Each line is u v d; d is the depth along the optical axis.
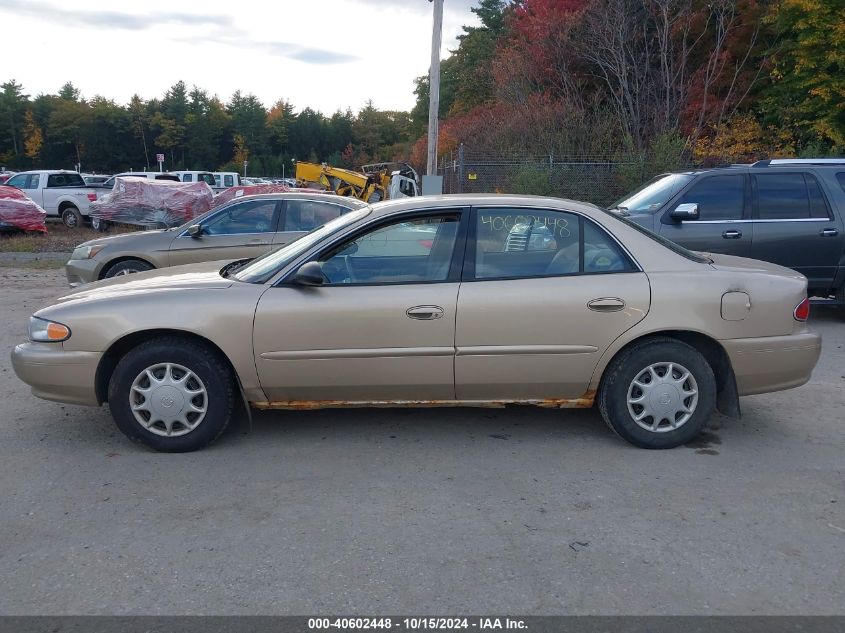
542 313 4.65
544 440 5.07
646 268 4.79
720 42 23.36
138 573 3.40
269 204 9.76
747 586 3.30
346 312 4.63
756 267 5.07
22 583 3.32
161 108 86.69
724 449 4.93
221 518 3.93
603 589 3.27
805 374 4.97
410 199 5.00
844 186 8.62
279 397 4.80
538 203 4.87
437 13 17.47
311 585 3.30
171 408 4.73
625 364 4.75
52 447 4.96
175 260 9.47
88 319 4.70
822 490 4.30
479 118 31.06
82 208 23.22
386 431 5.23
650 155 19.23
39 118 86.00
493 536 3.73
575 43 24.36
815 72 21.66
